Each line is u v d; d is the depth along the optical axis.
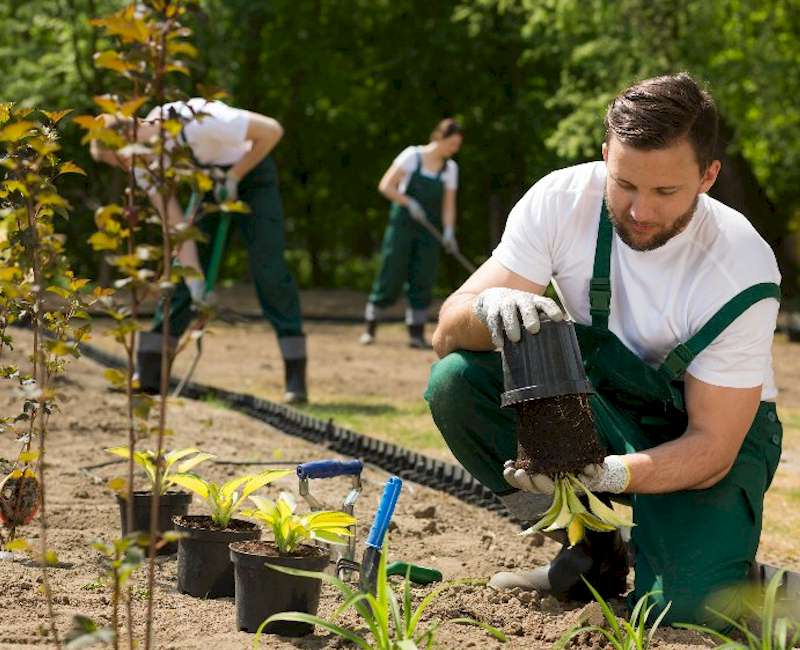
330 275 26.05
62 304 3.35
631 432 3.66
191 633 3.16
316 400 8.77
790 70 17.58
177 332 8.12
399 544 4.51
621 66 16.73
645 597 3.11
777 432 3.72
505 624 3.39
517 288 3.65
